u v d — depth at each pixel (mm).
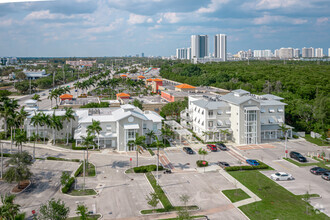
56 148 99000
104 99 183750
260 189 66812
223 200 61656
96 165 83250
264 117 113438
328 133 108750
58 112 111875
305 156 91875
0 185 70125
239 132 105188
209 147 98625
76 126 110812
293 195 63719
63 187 66375
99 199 61906
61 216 47281
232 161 87062
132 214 55438
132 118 97750
